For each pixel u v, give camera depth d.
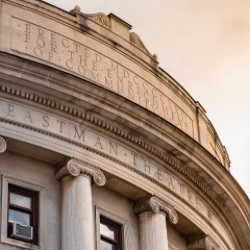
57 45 46.59
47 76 43.50
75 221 43.03
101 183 44.75
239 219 55.31
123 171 46.06
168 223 49.09
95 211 45.16
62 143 43.94
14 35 45.25
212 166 51.06
